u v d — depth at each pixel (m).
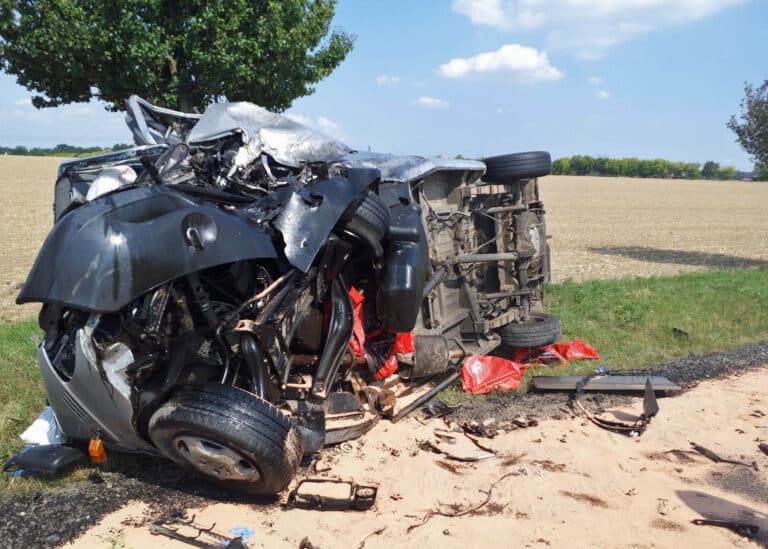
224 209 4.34
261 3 9.80
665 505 4.18
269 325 4.12
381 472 4.53
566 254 21.83
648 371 7.16
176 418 3.64
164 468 4.46
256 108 5.58
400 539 3.68
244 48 9.47
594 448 5.07
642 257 20.98
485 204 7.63
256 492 3.99
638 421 5.68
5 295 11.95
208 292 4.20
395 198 5.68
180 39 9.24
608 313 9.76
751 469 4.77
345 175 5.00
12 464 4.30
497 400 6.19
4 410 5.28
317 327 4.96
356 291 5.38
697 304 10.59
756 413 5.95
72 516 3.79
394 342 5.75
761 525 3.96
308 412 4.49
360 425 4.98
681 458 4.97
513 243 7.48
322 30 11.12
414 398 5.88
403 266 5.15
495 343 7.32
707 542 3.76
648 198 62.66
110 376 3.79
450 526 3.83
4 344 7.23
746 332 9.16
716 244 26.00
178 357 3.96
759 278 13.96
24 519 3.74
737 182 104.25
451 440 5.16
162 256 3.79
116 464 4.43
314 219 4.36
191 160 4.93
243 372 4.28
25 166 65.94
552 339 7.39
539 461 4.81
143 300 3.82
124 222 3.84
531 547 3.64
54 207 5.16
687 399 6.32
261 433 3.65
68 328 4.08
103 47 8.85
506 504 4.14
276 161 5.26
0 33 9.18
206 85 9.95
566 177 106.81
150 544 3.53
